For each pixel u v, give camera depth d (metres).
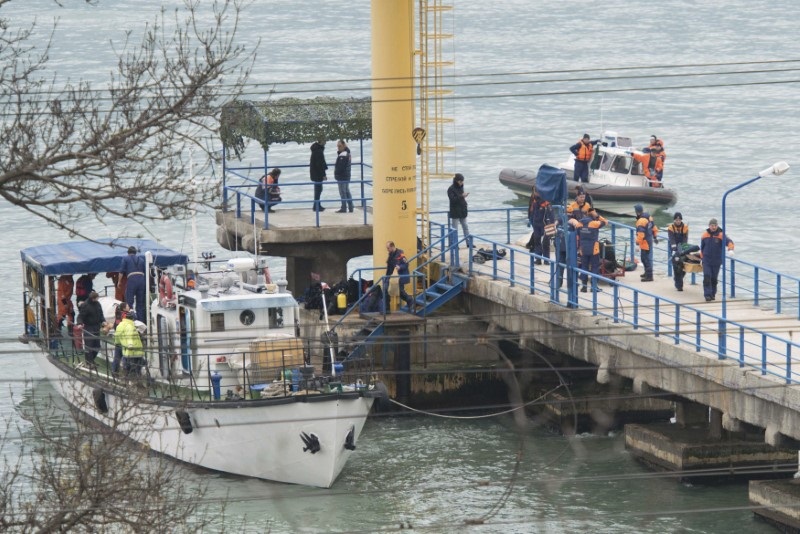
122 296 157.00
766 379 110.62
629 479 125.06
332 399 123.31
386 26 152.88
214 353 127.00
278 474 125.94
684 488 122.81
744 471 124.44
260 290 133.62
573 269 135.75
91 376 134.88
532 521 115.19
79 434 92.00
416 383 148.50
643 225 147.62
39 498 83.75
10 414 141.00
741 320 123.31
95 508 78.62
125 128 64.38
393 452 134.25
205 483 126.88
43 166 61.16
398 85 153.88
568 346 136.25
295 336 132.12
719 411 124.38
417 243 160.25
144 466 126.75
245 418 124.56
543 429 141.25
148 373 129.38
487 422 143.62
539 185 139.25
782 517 112.69
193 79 65.31
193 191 65.75
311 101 165.75
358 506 120.00
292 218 169.00
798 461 124.56
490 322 149.62
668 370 121.69
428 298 153.62
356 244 164.75
